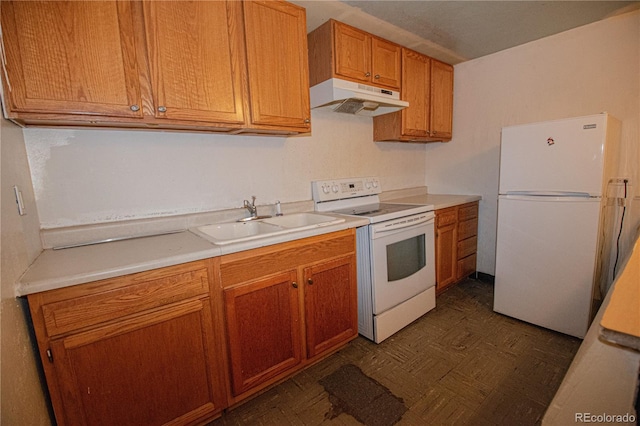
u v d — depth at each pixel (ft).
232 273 4.52
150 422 3.98
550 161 6.49
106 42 3.97
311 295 5.54
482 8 6.44
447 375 5.60
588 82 7.51
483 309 8.09
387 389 5.31
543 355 6.05
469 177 10.10
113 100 4.05
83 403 3.49
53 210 4.59
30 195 4.16
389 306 6.81
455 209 8.95
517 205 7.06
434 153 10.94
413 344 6.61
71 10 3.73
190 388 4.27
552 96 8.11
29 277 3.25
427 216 7.59
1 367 2.55
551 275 6.72
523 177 6.93
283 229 5.37
